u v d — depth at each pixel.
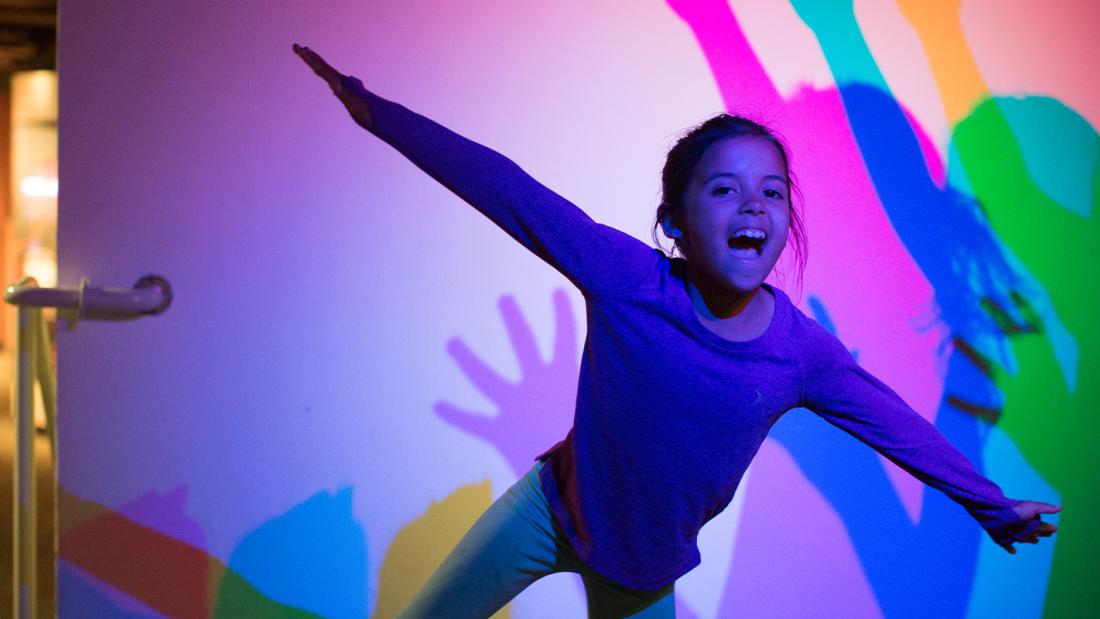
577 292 1.95
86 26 1.62
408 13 1.79
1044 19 2.19
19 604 1.54
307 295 1.78
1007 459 2.24
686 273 1.30
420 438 1.87
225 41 1.70
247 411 1.77
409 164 1.82
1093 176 2.26
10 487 3.36
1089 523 2.32
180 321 1.71
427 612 1.47
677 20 1.95
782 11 2.01
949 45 2.12
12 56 5.89
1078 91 2.23
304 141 1.75
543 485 1.43
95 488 1.69
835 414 1.38
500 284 1.90
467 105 1.84
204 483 1.75
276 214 1.75
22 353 1.54
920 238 2.13
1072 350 2.27
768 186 1.23
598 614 1.52
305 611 1.83
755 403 1.26
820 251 2.06
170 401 1.72
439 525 1.90
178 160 1.69
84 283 1.59
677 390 1.24
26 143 5.84
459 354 1.88
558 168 1.90
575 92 1.90
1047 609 2.31
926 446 1.39
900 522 2.18
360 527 1.85
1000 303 2.20
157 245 1.69
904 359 2.14
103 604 1.71
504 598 1.50
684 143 1.28
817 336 1.31
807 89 2.03
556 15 1.88
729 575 2.07
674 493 1.32
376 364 1.83
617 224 1.94
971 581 2.24
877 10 2.07
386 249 1.82
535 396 1.94
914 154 2.11
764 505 2.08
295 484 1.81
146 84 1.66
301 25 1.73
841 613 2.15
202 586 1.77
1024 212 2.21
